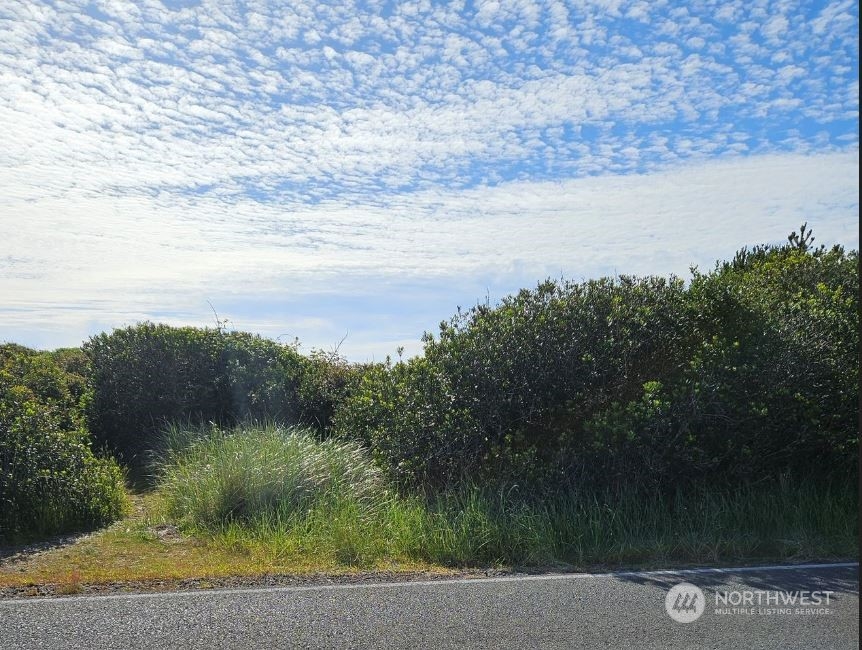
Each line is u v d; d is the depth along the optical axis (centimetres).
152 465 1155
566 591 544
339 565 648
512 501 792
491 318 963
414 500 816
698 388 797
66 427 986
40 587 561
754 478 816
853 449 824
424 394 920
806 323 845
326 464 895
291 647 432
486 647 432
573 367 878
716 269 1198
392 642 439
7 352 1236
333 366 1430
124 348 1306
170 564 662
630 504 782
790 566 620
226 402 1295
